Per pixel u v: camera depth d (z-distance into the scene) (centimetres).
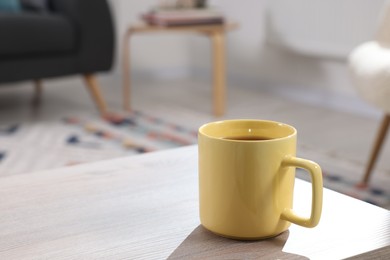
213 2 345
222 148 55
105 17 258
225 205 56
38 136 223
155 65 365
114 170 79
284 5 287
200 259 52
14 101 291
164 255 53
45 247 56
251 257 53
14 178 77
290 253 54
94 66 259
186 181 74
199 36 361
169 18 257
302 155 198
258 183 55
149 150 203
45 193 70
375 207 64
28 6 268
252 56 325
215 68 258
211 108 276
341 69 274
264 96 305
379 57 152
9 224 61
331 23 265
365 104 264
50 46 244
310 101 293
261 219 56
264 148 55
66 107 278
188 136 222
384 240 56
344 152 202
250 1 319
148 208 65
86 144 211
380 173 180
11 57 238
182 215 63
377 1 241
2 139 219
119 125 241
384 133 165
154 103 288
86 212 64
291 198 58
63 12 257
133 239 57
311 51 278
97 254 54
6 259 53
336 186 168
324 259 52
